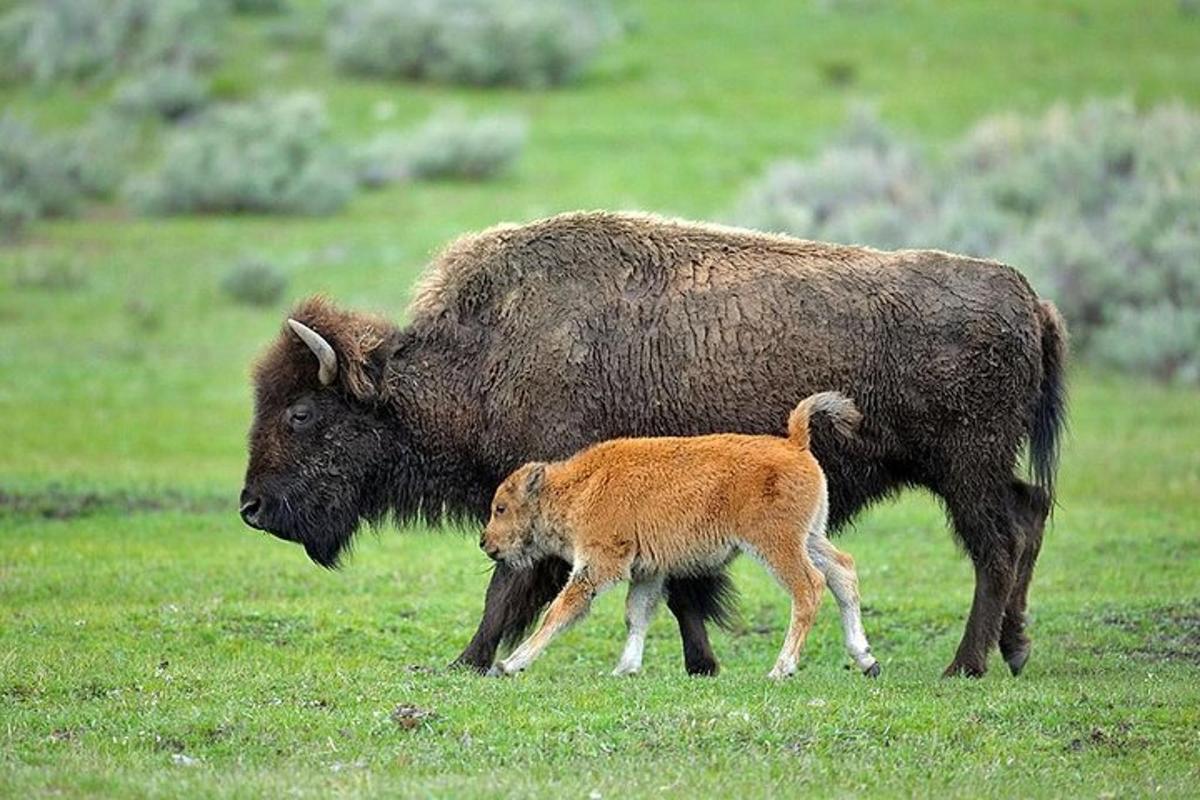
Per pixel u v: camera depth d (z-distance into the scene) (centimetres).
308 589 5097
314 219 12950
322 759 3116
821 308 4034
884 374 4025
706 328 4034
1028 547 4097
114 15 17075
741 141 14300
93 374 9288
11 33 17250
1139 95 14950
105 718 3375
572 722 3309
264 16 17825
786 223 10788
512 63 16175
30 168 13262
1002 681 3828
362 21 16525
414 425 4178
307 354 4206
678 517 3709
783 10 18175
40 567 5256
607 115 15175
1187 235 10162
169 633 4338
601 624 4772
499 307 4134
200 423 8306
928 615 4884
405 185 13750
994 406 4019
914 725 3316
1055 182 11531
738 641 4659
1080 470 7231
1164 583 5253
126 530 6000
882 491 4122
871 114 13400
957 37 17062
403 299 10700
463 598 5031
